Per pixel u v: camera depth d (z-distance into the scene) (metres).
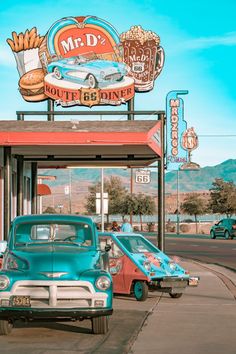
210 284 19.50
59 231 12.19
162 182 24.42
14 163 26.98
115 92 25.78
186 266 26.98
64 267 10.55
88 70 25.86
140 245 16.42
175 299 15.93
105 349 9.66
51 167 30.48
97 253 11.47
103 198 31.23
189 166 24.66
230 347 9.88
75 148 22.19
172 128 24.80
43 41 25.92
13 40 25.94
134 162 27.66
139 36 25.97
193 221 109.00
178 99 24.78
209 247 44.94
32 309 10.30
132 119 25.16
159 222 24.30
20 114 24.95
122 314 13.33
